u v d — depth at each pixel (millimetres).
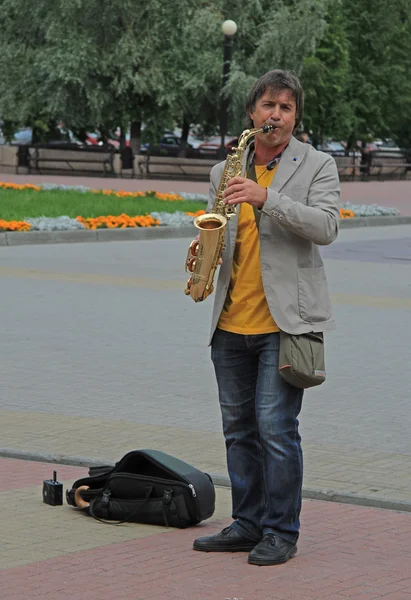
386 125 59844
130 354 12555
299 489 6242
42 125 54406
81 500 7133
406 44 59281
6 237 23453
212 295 16953
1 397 10430
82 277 18641
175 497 6738
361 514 7141
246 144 6137
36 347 12820
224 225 6027
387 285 18594
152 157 46969
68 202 30062
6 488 7645
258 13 48625
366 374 11742
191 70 47625
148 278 18734
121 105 49219
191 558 6246
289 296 6016
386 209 32188
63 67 46531
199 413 9938
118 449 8625
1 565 6090
